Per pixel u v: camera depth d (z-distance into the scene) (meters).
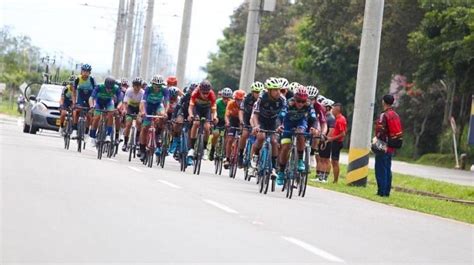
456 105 139.50
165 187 37.56
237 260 21.47
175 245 22.70
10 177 33.78
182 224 26.55
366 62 54.97
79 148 56.16
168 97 52.25
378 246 26.94
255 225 28.33
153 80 51.34
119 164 49.19
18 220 23.81
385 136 49.44
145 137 51.91
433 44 129.50
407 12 146.00
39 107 78.12
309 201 40.53
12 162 40.53
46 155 48.16
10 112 145.50
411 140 150.25
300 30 174.75
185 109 51.50
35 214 25.16
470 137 90.38
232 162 51.53
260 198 38.66
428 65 134.12
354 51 158.62
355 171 55.16
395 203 45.94
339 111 56.66
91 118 56.56
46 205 27.19
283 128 41.78
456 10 124.75
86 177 37.50
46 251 20.14
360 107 55.12
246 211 32.16
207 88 49.62
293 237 26.55
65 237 22.11
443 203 51.25
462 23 124.00
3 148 49.47
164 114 51.34
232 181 47.72
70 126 57.81
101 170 42.41
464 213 45.75
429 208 45.78
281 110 43.12
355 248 25.86
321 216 33.84
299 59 167.38
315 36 161.25
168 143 52.41
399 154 151.50
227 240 24.47
